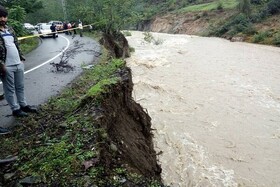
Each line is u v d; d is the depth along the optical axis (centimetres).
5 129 556
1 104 721
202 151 955
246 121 1177
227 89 1546
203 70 1933
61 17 5394
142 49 2830
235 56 2383
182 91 1522
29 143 501
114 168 424
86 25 2884
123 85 791
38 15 5303
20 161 443
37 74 1044
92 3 2617
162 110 1277
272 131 1095
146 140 816
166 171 841
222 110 1280
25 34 2098
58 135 507
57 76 1003
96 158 411
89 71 1027
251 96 1441
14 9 2036
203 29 4569
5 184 391
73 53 1471
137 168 527
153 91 1525
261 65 2052
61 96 771
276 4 3488
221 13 4672
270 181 820
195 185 794
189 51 2669
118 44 2212
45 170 397
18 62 588
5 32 562
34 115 637
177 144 991
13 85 594
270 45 2903
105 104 615
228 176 836
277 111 1268
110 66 1024
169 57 2370
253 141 1025
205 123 1157
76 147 441
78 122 531
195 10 5475
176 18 5716
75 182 369
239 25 3600
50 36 2686
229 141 1023
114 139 567
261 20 3519
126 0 2372
